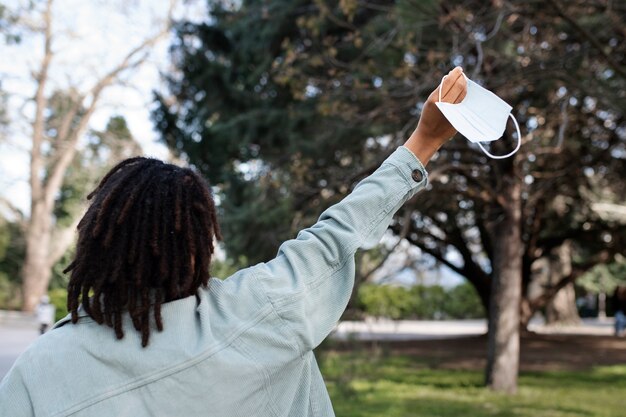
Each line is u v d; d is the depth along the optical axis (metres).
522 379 12.52
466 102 1.39
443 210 14.54
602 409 9.26
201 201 1.26
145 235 1.19
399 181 1.37
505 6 8.18
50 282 29.42
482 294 18.59
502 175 10.45
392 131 10.48
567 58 8.62
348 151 11.48
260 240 10.98
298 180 10.66
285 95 12.14
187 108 14.81
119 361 1.15
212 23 13.75
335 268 1.29
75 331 1.19
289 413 1.24
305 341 1.23
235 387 1.17
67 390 1.13
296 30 11.85
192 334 1.18
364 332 20.19
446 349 17.38
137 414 1.13
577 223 17.47
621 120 11.32
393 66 9.45
